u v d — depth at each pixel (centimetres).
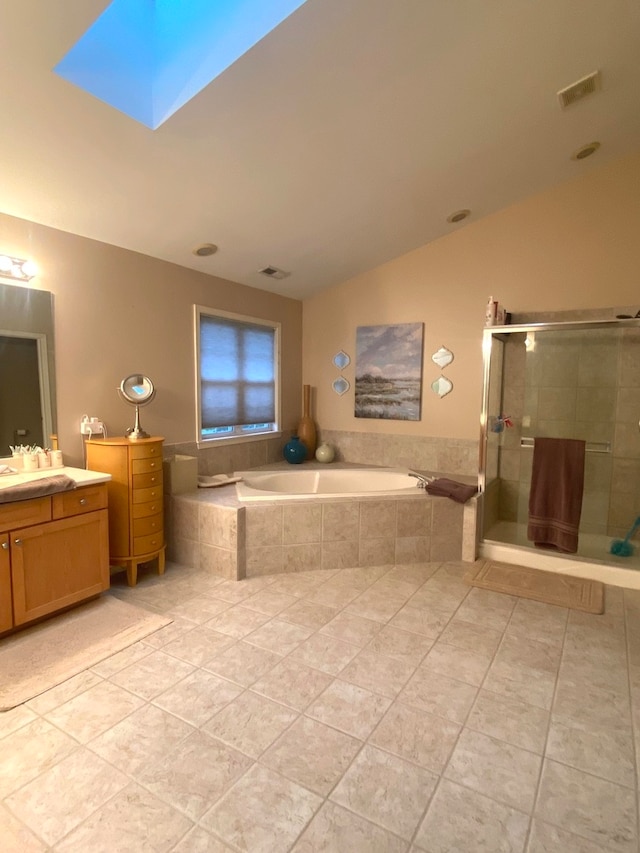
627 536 351
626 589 304
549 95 252
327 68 204
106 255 313
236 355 426
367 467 451
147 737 171
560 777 156
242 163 261
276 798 147
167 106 216
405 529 338
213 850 130
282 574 320
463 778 155
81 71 191
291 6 176
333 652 227
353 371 476
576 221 364
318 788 151
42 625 247
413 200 340
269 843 132
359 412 474
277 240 360
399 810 143
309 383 505
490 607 275
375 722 180
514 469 395
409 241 411
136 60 212
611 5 198
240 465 434
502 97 246
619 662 222
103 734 173
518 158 314
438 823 139
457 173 316
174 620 255
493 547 351
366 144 264
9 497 220
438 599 284
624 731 177
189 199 286
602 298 359
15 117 201
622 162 346
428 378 436
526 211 381
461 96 239
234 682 204
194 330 380
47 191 251
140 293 337
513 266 390
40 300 277
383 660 221
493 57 217
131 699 192
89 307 304
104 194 264
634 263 347
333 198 316
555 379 373
